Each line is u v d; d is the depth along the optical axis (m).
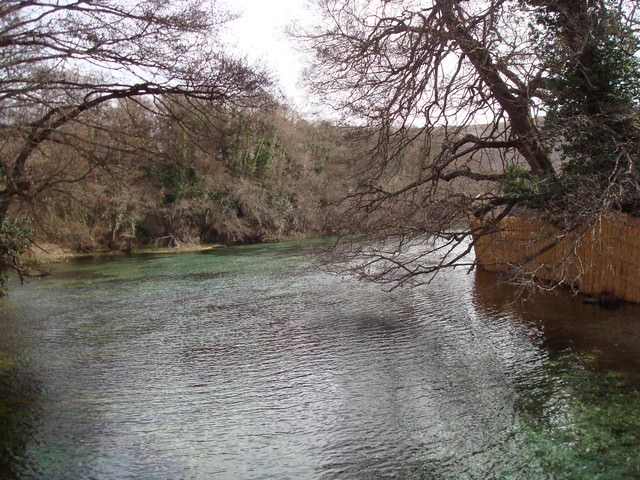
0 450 7.98
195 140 11.61
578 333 12.10
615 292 14.52
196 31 10.87
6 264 14.55
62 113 10.13
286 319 16.16
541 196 11.93
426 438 7.84
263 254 37.12
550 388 9.20
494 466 6.92
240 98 11.20
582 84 11.79
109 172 10.94
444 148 13.21
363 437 8.01
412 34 12.61
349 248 14.38
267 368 11.52
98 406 9.70
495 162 17.16
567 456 6.99
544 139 12.00
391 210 13.16
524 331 12.80
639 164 10.45
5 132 9.50
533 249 16.61
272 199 47.88
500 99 13.36
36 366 12.34
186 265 32.50
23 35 9.56
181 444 8.05
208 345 13.66
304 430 8.36
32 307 20.02
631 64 11.43
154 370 11.76
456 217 12.72
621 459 6.79
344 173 15.52
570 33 12.02
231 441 8.09
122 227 43.25
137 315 17.94
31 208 11.77
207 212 47.53
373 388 9.96
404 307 16.81
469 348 11.95
